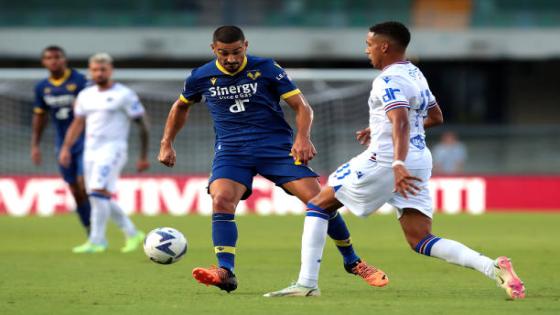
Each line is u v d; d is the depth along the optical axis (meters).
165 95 80.31
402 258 37.72
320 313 21.84
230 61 25.48
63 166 42.28
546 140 95.00
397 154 22.25
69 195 69.75
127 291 26.81
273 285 28.50
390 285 28.39
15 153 85.56
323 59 109.19
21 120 85.25
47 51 43.50
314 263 24.67
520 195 72.69
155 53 108.50
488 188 72.56
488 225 57.94
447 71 115.69
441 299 24.62
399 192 22.27
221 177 26.25
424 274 31.73
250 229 54.62
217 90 26.38
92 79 42.41
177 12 113.81
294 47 108.94
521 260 36.88
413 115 23.61
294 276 31.25
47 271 32.72
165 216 66.19
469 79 115.88
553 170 95.12
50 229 55.25
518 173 95.38
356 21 112.69
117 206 41.75
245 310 22.38
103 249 41.41
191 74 26.70
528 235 50.53
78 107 41.91
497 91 115.94
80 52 108.69
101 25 112.94
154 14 113.19
